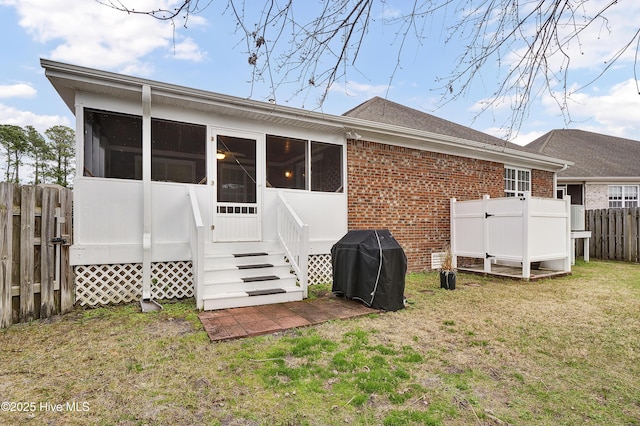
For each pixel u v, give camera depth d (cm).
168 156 557
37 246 434
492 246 780
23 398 246
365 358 316
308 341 354
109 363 304
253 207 618
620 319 443
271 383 270
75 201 488
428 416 227
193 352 329
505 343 360
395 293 487
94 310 479
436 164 865
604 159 1561
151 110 538
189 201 550
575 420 226
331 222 706
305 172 683
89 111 501
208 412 231
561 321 434
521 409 238
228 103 558
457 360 317
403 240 804
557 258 781
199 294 475
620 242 1088
